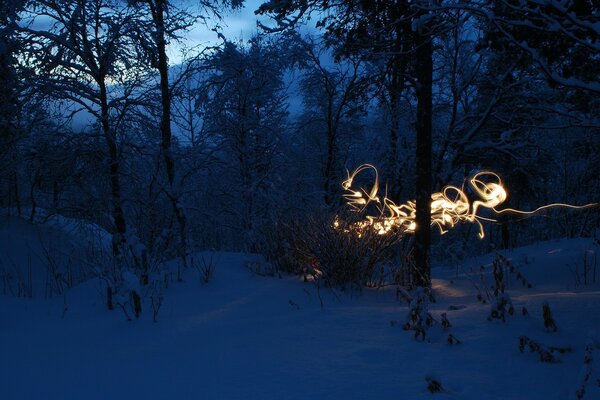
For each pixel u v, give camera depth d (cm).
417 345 403
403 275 755
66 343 510
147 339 497
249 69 1398
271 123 1526
